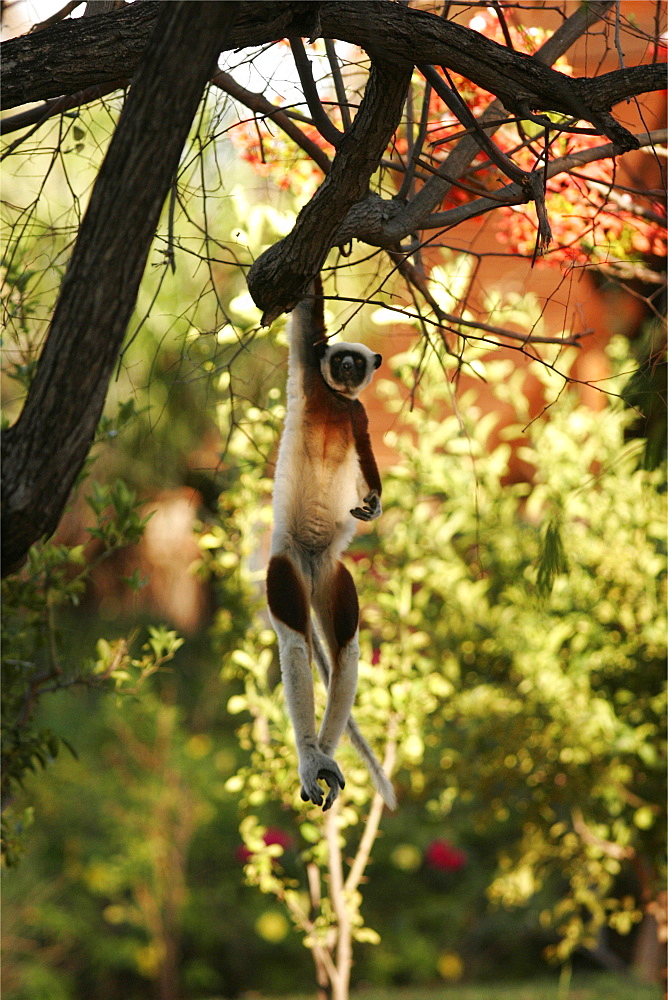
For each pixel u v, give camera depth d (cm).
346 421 716
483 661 1179
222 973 1880
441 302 888
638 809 1153
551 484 1189
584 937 1291
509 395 1234
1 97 526
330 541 716
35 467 429
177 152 424
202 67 418
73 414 428
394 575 1107
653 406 866
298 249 548
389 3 506
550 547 890
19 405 1137
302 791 620
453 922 1927
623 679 1145
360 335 1427
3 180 1180
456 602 1159
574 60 926
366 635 1132
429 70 536
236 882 1888
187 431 1834
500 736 1120
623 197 871
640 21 910
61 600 808
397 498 1146
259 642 1074
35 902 1731
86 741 1952
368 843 1043
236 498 1090
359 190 528
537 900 1797
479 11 854
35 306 802
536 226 817
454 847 1802
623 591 1148
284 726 1013
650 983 1470
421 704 1062
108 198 420
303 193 927
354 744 724
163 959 1777
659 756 1135
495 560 1192
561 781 1127
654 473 1118
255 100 666
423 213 629
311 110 607
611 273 880
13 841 778
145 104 417
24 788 774
